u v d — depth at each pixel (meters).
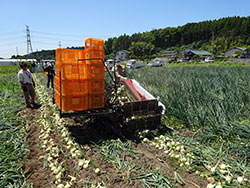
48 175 3.07
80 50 4.07
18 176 2.99
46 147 3.90
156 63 34.47
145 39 124.69
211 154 3.48
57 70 4.15
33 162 3.42
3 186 2.79
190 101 5.78
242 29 90.94
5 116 5.57
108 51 137.12
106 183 2.85
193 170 3.12
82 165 3.25
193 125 4.80
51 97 8.18
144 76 12.21
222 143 3.68
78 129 4.78
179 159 3.35
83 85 4.01
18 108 6.61
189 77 10.34
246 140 3.68
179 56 74.31
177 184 2.79
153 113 4.60
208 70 15.62
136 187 2.75
